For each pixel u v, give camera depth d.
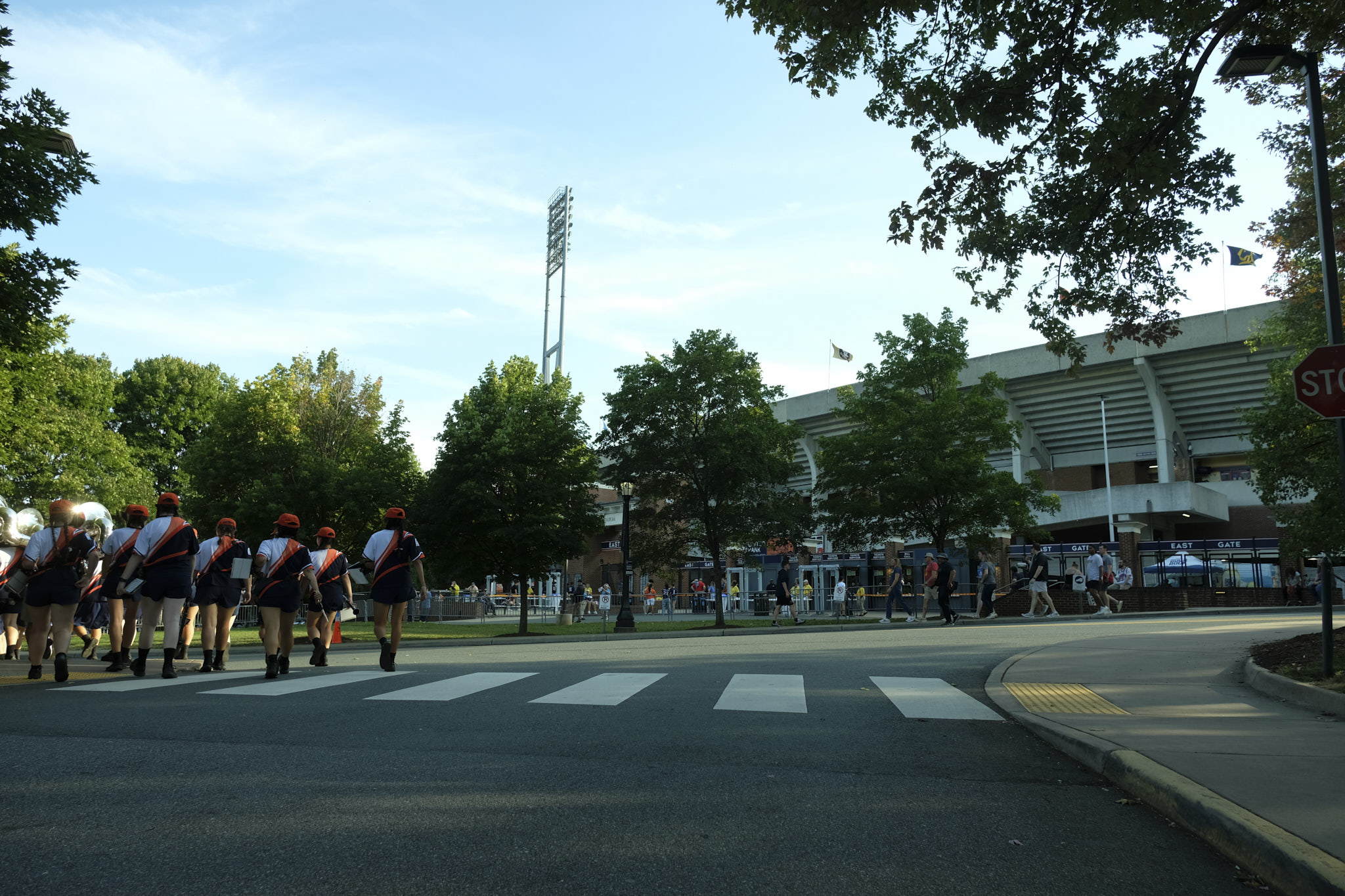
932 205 10.70
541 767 5.46
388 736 6.43
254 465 29.22
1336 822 3.98
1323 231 8.95
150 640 10.51
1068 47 9.55
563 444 27.77
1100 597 27.95
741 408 29.17
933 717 7.34
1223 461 51.03
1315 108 9.19
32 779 5.09
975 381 51.78
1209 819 4.19
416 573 11.05
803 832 4.23
